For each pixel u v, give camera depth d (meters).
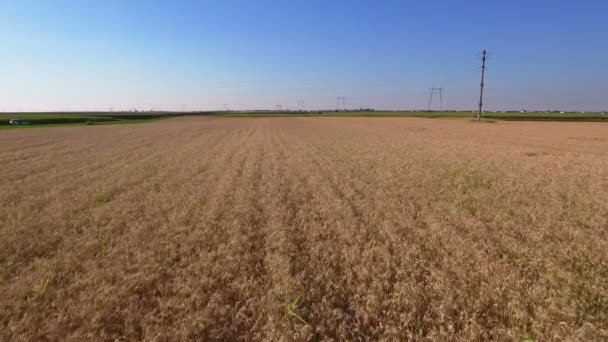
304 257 6.79
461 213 9.69
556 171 17.12
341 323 4.63
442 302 5.04
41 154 25.47
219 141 36.06
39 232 8.57
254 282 5.72
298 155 23.61
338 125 73.94
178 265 6.52
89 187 13.83
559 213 9.64
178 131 54.78
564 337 4.36
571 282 5.57
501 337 4.38
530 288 5.43
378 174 16.11
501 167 18.20
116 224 8.95
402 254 6.79
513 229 8.32
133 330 4.57
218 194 12.26
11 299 5.40
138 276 5.96
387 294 5.41
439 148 27.95
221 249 7.15
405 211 9.88
